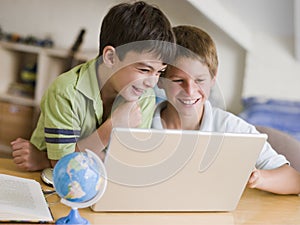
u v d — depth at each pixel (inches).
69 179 43.1
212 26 150.3
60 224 44.2
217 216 51.8
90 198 44.6
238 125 60.3
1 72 157.0
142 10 54.1
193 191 50.5
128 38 52.2
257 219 52.3
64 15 160.7
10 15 164.9
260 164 62.8
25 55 164.6
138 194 49.0
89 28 158.9
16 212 44.8
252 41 148.7
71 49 154.9
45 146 62.4
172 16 150.7
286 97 149.2
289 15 139.7
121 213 49.7
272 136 71.2
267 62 148.6
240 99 152.3
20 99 152.6
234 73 152.2
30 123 152.8
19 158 61.0
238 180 51.1
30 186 53.2
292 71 148.0
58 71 156.2
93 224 46.6
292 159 68.9
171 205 50.6
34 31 163.8
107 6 156.2
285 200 59.5
